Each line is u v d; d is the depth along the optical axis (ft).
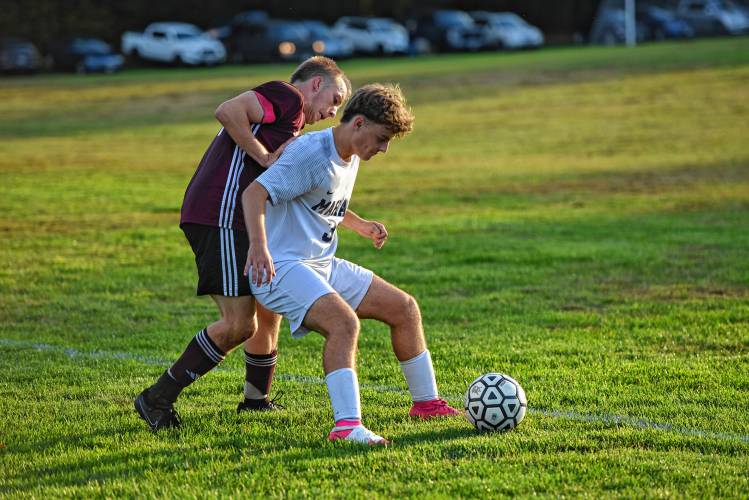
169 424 63.05
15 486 52.95
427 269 127.75
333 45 545.03
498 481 51.19
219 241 60.44
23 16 564.71
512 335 92.73
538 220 168.25
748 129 285.23
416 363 64.59
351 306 63.41
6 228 157.38
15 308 106.11
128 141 288.92
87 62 518.37
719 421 63.98
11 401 70.95
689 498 49.14
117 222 164.66
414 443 58.39
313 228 60.85
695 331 92.38
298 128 62.69
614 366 79.92
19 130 312.29
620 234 152.97
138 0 598.75
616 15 595.06
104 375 79.56
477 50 586.45
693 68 411.13
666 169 228.84
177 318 102.17
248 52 552.00
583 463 54.24
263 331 66.44
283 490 50.44
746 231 153.48
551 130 299.99
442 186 211.20
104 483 52.70
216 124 325.01
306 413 66.90
